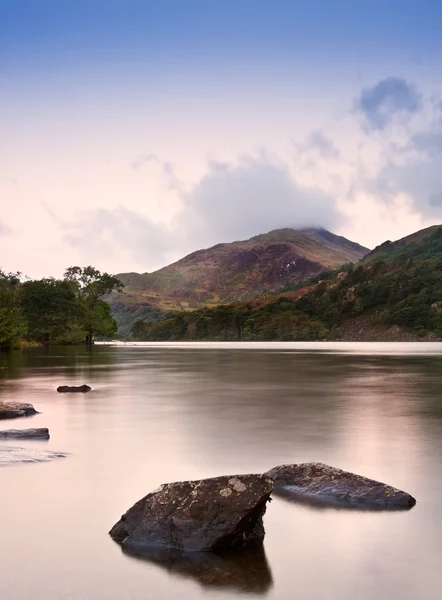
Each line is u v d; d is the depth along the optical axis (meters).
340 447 12.27
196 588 5.64
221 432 14.38
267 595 5.47
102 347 119.00
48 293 133.00
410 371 38.72
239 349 101.00
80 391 25.52
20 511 7.91
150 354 76.38
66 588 5.65
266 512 7.93
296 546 6.70
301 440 13.14
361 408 19.11
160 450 12.05
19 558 6.38
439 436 13.60
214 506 6.82
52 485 9.21
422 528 7.23
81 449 12.20
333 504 8.30
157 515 6.96
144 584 5.74
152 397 23.03
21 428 14.57
